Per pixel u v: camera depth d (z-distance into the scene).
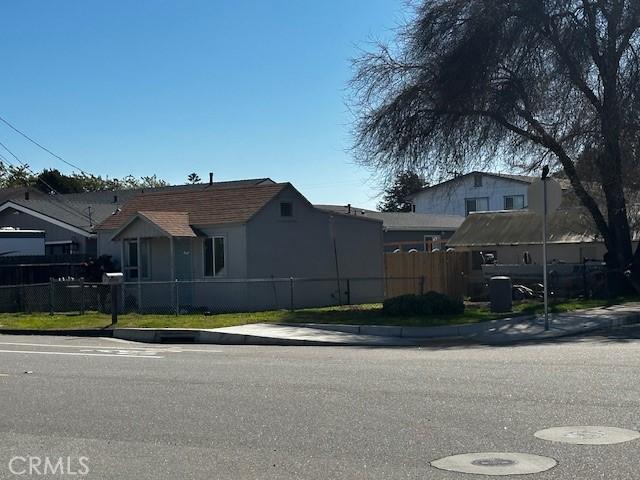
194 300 27.78
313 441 8.15
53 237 38.12
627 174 25.86
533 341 17.47
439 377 11.81
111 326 21.52
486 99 25.48
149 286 28.19
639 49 24.97
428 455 7.49
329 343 17.95
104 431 8.91
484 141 26.02
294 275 28.52
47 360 15.34
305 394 10.70
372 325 19.55
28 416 9.82
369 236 31.36
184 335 19.86
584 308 23.48
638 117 24.61
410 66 26.81
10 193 51.78
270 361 14.45
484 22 24.91
